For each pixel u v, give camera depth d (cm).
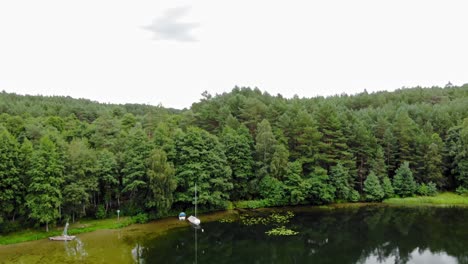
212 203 5994
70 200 4703
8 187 4369
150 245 4322
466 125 7912
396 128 8038
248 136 7262
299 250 4172
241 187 6775
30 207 4422
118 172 5553
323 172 6894
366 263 3731
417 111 9738
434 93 13712
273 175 6750
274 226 5316
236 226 5300
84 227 4966
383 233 4900
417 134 8012
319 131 7662
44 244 4253
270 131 7019
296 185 6675
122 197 5903
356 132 7631
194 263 3700
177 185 5838
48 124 7894
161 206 5372
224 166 6325
